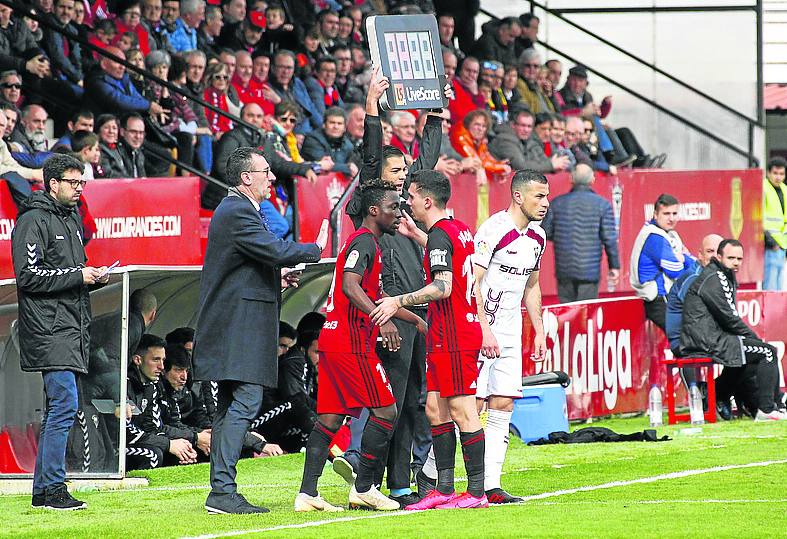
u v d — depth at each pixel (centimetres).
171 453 3844
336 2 6588
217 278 2908
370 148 3100
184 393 4044
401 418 3066
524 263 3031
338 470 2997
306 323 4434
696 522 2653
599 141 7056
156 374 3862
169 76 5250
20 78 4856
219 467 2883
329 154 5500
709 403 5022
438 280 2808
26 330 3025
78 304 3059
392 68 3134
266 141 4975
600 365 5084
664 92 7531
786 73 9519
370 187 2919
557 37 7606
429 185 2923
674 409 5116
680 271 5216
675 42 7519
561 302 5947
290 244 2906
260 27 5919
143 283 4169
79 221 3134
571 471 3631
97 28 5159
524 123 6119
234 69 5594
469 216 5647
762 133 7412
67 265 3059
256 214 2923
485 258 3009
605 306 5106
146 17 5400
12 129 4503
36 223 3027
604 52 7575
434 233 2855
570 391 4944
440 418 2909
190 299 4341
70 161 3073
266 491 3331
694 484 3338
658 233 5209
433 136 3284
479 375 3012
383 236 3120
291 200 4981
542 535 2484
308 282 4588
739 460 3828
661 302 5228
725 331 4953
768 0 9531
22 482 3475
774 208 7094
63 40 5066
